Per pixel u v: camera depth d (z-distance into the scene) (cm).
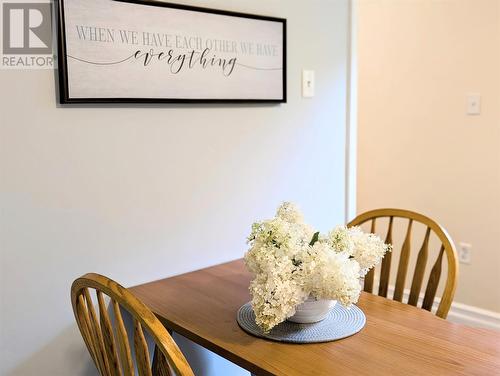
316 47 230
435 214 320
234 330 144
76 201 167
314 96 233
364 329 143
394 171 337
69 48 158
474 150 298
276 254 132
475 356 128
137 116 177
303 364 124
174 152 188
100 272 174
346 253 136
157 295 172
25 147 155
